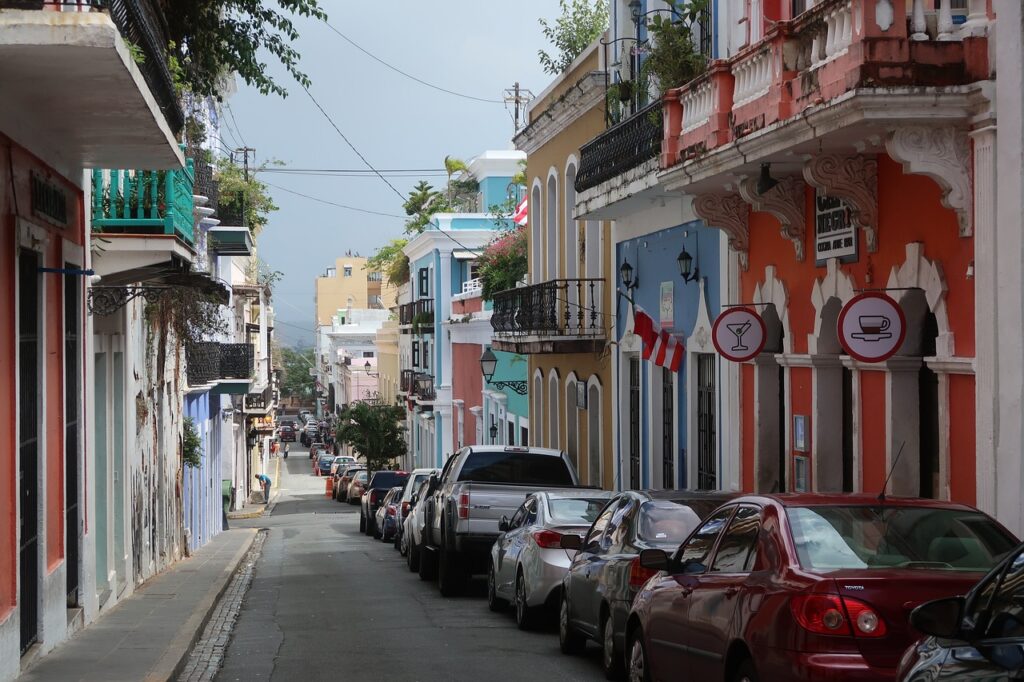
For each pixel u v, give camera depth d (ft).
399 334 217.97
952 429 38.99
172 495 81.10
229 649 43.78
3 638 33.14
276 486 263.90
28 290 38.04
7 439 34.37
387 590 65.98
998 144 35.70
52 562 40.75
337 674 37.73
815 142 40.73
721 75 48.16
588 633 39.09
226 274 144.77
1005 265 35.45
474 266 166.20
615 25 76.13
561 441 94.58
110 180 50.47
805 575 23.00
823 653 21.84
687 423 65.21
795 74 42.14
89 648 40.63
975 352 37.24
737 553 26.76
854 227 45.32
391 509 110.73
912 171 37.42
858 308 38.60
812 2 47.73
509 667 38.83
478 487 61.31
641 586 33.96
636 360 76.33
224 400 151.84
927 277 39.86
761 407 55.31
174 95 41.70
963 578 22.47
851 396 48.24
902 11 36.58
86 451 47.09
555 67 95.61
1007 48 35.29
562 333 84.23
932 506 25.79
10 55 29.53
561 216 91.15
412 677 37.01
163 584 64.23
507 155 175.83
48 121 37.35
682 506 37.81
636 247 74.28
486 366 106.42
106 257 50.29
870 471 44.68
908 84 36.22
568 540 42.86
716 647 25.76
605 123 77.77
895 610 21.88
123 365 58.54
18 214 35.45
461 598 61.77
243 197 123.44
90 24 28.84
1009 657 14.80
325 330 440.04
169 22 48.37
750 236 55.98
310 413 556.51
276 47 51.06
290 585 69.21
